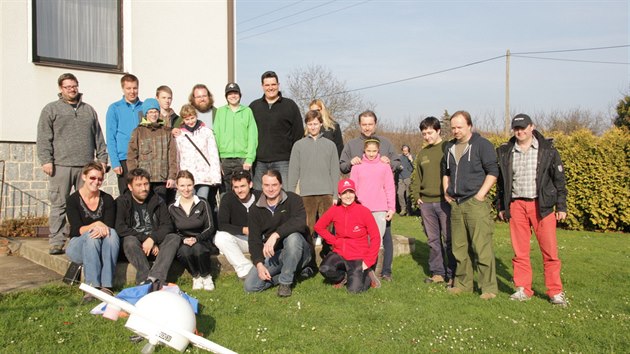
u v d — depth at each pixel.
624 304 5.25
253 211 5.49
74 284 5.03
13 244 6.58
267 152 6.57
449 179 5.70
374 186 6.12
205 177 6.11
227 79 10.45
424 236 9.95
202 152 6.13
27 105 8.01
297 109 6.72
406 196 14.48
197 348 3.76
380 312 4.79
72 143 5.83
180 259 5.30
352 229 5.63
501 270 6.96
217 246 5.57
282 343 3.98
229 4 10.45
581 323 4.60
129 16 9.16
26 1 7.98
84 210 5.16
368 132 6.29
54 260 5.59
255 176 6.66
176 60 9.76
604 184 11.34
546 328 4.45
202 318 4.44
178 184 5.36
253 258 5.35
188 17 9.88
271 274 5.46
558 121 33.03
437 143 6.13
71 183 5.89
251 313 4.66
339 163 6.42
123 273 5.29
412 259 7.58
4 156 7.80
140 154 5.89
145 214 5.35
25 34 7.98
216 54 10.28
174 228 5.39
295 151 6.33
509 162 5.38
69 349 3.68
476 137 5.43
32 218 7.79
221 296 5.15
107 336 3.92
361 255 5.62
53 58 8.46
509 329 4.41
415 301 5.25
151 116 5.96
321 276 6.16
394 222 12.45
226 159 6.52
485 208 5.40
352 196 5.62
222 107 6.55
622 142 11.30
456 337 4.21
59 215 5.80
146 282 4.95
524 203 5.30
